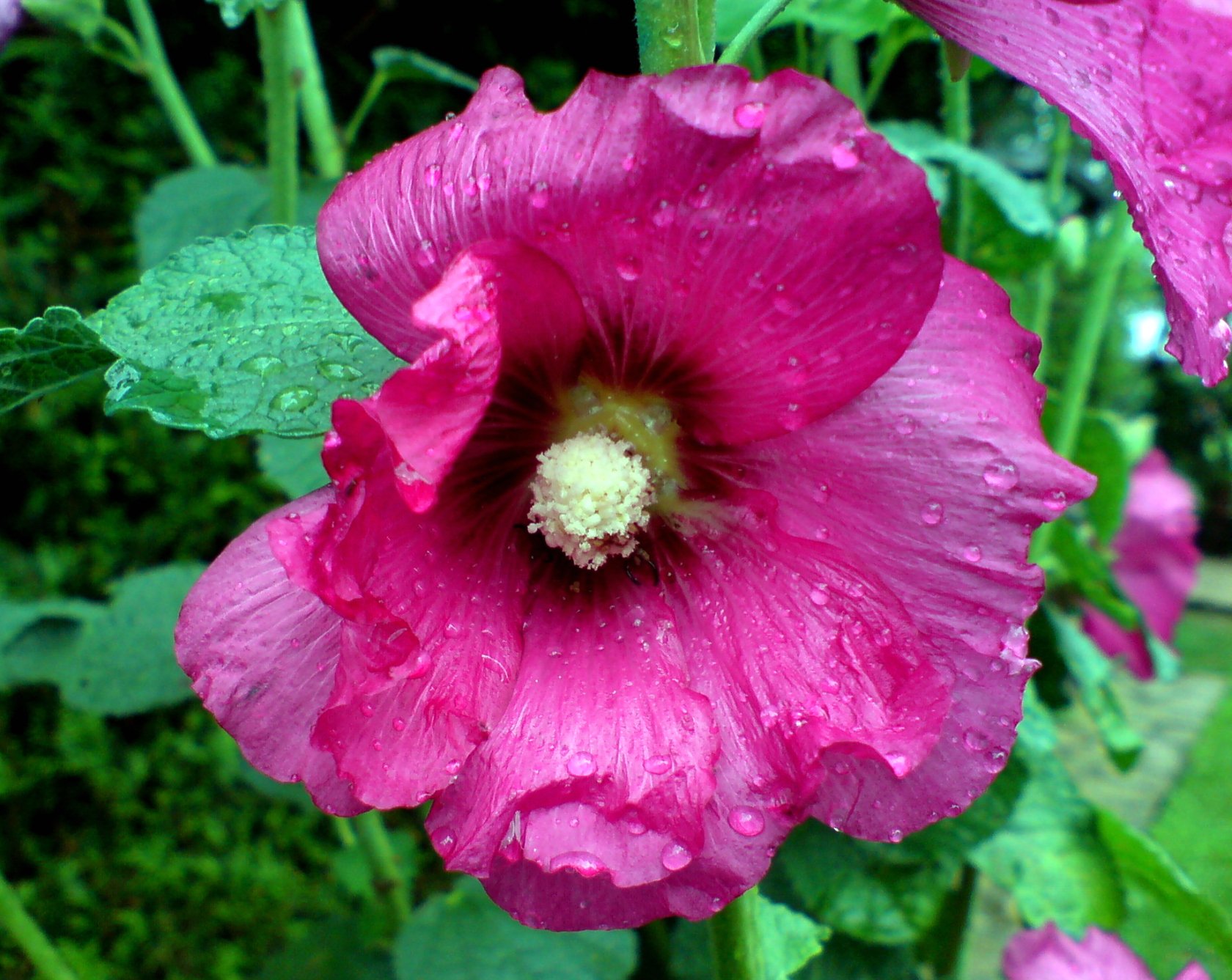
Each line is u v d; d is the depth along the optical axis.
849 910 0.30
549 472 0.16
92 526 0.62
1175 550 0.46
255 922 0.64
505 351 0.15
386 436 0.12
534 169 0.12
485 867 0.14
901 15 0.27
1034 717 0.30
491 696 0.15
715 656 0.15
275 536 0.13
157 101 0.60
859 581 0.14
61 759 0.61
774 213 0.12
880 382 0.14
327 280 0.13
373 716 0.13
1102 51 0.13
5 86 0.60
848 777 0.15
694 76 0.12
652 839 0.14
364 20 0.58
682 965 0.32
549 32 0.62
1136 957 0.32
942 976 0.38
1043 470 0.13
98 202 0.61
